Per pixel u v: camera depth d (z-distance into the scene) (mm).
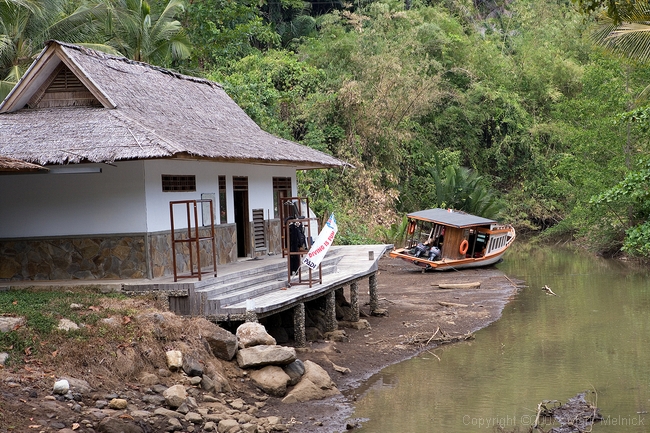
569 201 41938
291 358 11469
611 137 31500
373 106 36344
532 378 12898
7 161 12055
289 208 21344
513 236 32125
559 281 25688
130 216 13422
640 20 19922
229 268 15586
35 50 25859
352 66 38031
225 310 12367
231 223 17234
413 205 41250
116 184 13438
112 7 28031
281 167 20906
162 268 13844
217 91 20969
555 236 42125
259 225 19109
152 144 12555
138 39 29594
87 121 13648
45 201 13742
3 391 8414
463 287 23719
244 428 9203
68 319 10508
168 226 14164
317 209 30891
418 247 27859
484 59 48719
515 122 46062
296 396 11102
